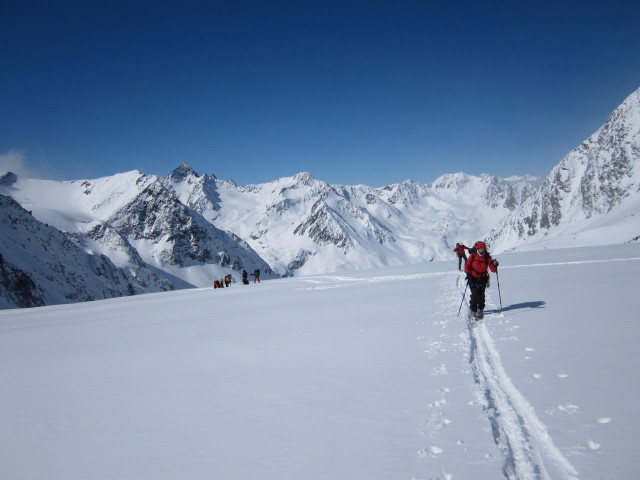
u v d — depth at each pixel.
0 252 115.62
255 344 11.41
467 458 4.37
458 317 12.01
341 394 6.73
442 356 8.17
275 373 8.39
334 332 11.88
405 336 10.30
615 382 5.93
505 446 4.59
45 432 6.41
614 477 3.75
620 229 114.75
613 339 8.07
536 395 5.75
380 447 4.84
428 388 6.50
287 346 10.75
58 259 150.50
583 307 11.50
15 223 146.88
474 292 11.60
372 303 17.00
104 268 173.25
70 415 7.09
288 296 24.88
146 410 7.00
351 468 4.45
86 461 5.28
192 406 6.96
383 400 6.24
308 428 5.60
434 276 27.77
